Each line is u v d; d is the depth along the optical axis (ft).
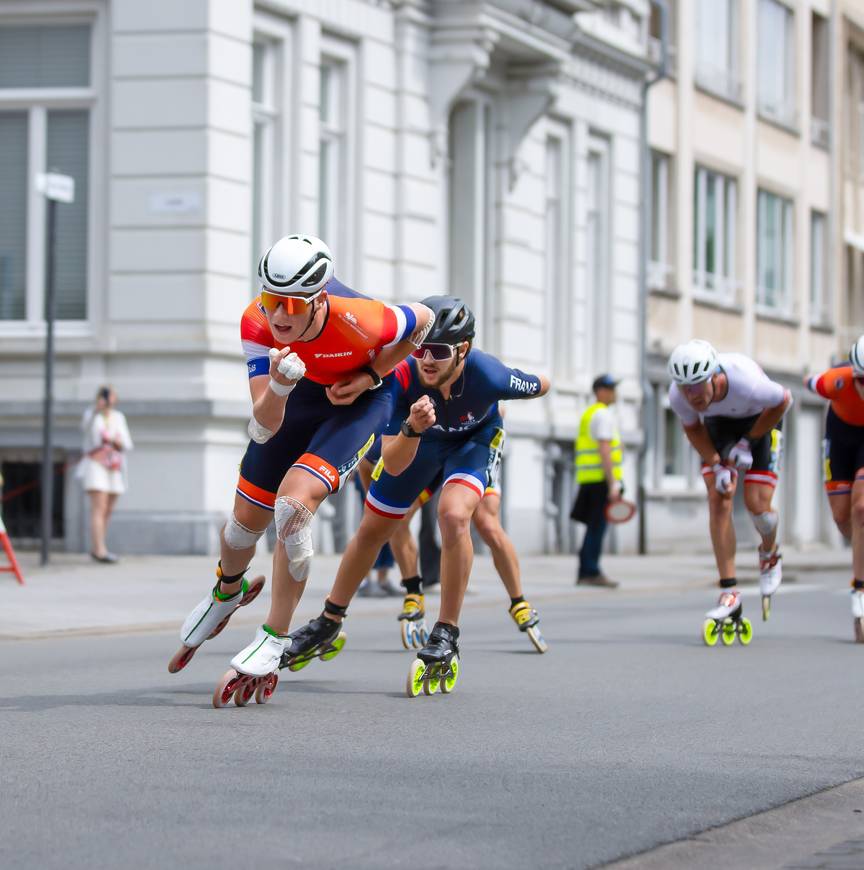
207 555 211.41
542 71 271.28
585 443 201.36
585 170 300.40
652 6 340.59
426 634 122.11
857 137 457.68
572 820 59.36
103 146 217.56
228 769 67.21
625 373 314.96
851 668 112.27
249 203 219.61
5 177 221.87
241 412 215.10
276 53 227.61
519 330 276.41
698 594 201.67
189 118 213.25
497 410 98.84
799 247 413.18
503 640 130.52
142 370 214.90
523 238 277.64
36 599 153.79
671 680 103.81
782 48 407.03
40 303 220.43
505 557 118.52
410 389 94.07
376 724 80.89
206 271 212.84
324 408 82.38
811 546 412.57
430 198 251.60
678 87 346.33
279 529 80.64
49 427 187.83
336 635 93.81
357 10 237.04
